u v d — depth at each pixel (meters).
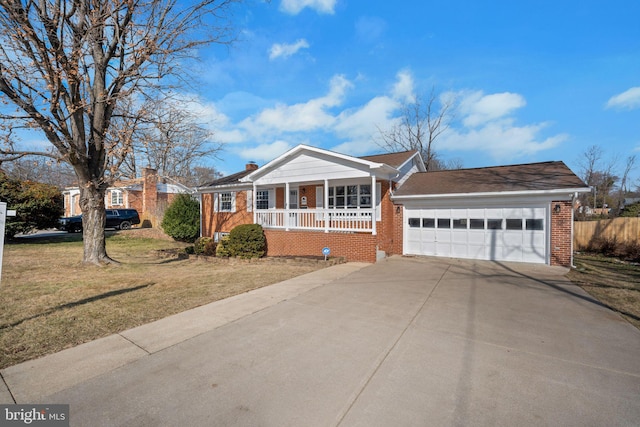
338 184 14.41
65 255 12.52
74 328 4.72
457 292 6.90
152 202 27.16
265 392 3.06
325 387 3.15
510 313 5.48
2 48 7.49
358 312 5.51
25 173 17.06
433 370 3.50
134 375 3.37
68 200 34.75
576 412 2.78
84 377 3.32
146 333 4.54
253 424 2.60
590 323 5.00
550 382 3.27
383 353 3.92
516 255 10.79
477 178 12.83
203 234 19.61
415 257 12.02
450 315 5.37
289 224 13.92
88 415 2.70
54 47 8.23
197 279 8.30
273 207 16.75
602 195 36.59
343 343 4.21
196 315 5.34
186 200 18.98
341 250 11.71
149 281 8.02
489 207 11.22
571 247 9.84
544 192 10.02
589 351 4.00
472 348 4.07
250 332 4.59
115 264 10.43
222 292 6.89
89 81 9.23
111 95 9.46
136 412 2.75
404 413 2.75
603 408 2.84
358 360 3.73
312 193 15.45
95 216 10.19
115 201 31.06
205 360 3.72
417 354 3.89
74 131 9.20
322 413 2.75
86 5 8.57
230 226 18.14
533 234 10.52
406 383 3.23
